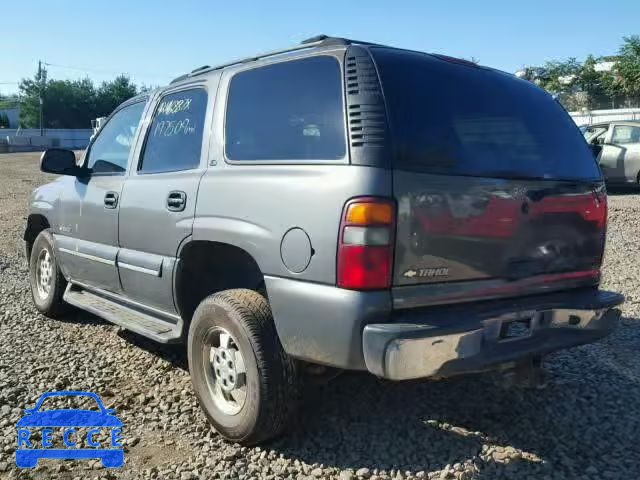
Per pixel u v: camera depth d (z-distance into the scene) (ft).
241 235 11.18
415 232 9.74
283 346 10.53
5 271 26.96
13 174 81.92
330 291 9.75
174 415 12.87
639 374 14.79
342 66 10.55
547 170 11.69
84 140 215.31
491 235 10.58
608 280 23.50
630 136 49.32
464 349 9.75
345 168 9.84
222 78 12.96
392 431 12.00
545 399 13.43
